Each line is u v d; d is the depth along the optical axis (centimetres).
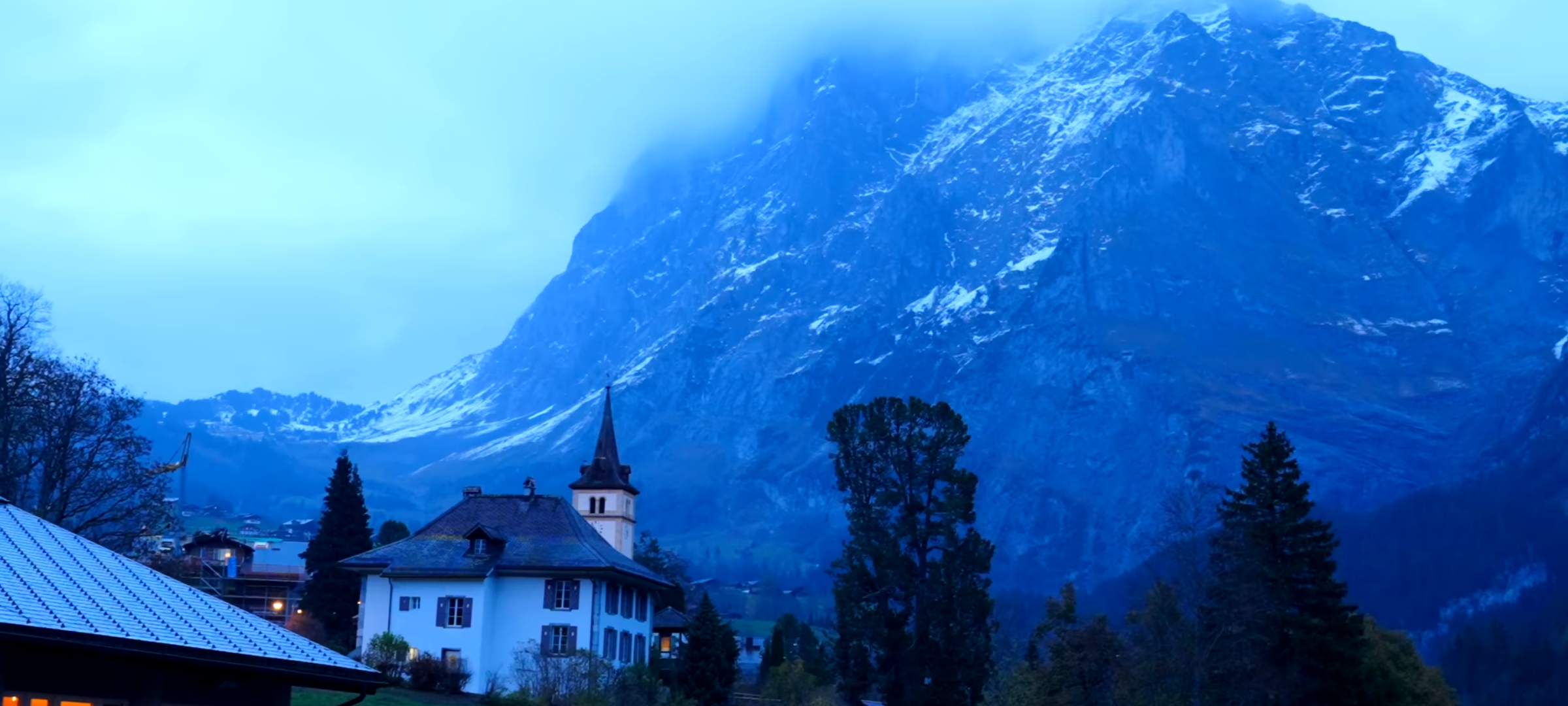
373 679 3672
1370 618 10138
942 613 9100
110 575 3591
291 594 13588
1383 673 8694
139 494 8688
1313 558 8594
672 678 10519
